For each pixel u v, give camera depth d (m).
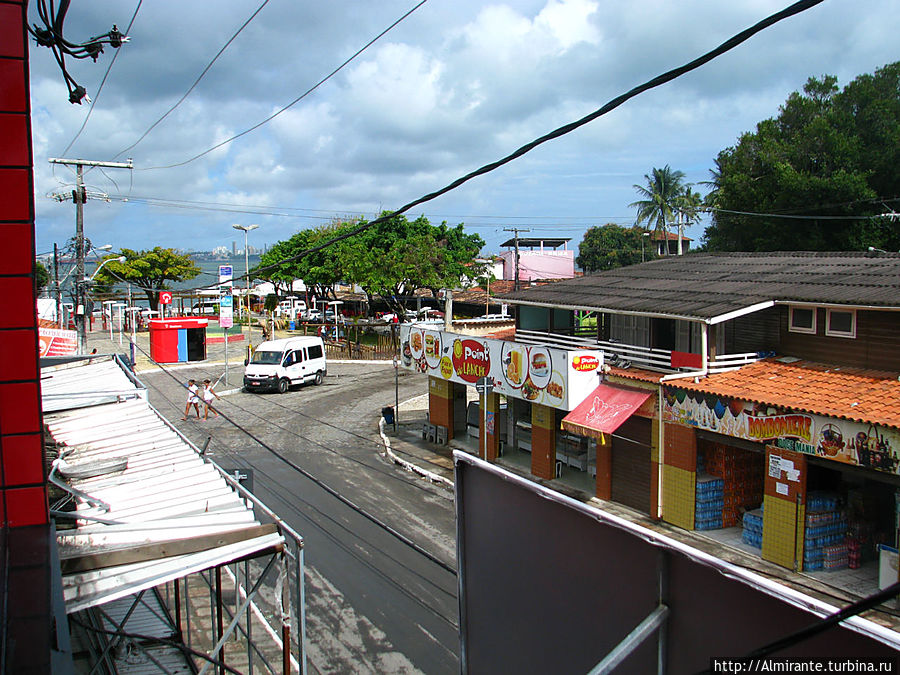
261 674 9.72
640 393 17.56
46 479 5.34
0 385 5.16
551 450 20.72
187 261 68.38
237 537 6.75
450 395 25.44
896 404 13.01
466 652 4.90
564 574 3.90
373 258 49.72
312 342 38.75
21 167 5.14
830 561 13.98
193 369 43.22
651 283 22.05
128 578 6.01
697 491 16.38
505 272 73.31
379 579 13.37
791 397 14.32
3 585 4.28
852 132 32.81
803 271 19.22
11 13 5.07
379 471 21.64
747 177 34.72
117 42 7.25
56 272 44.94
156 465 8.93
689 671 3.09
